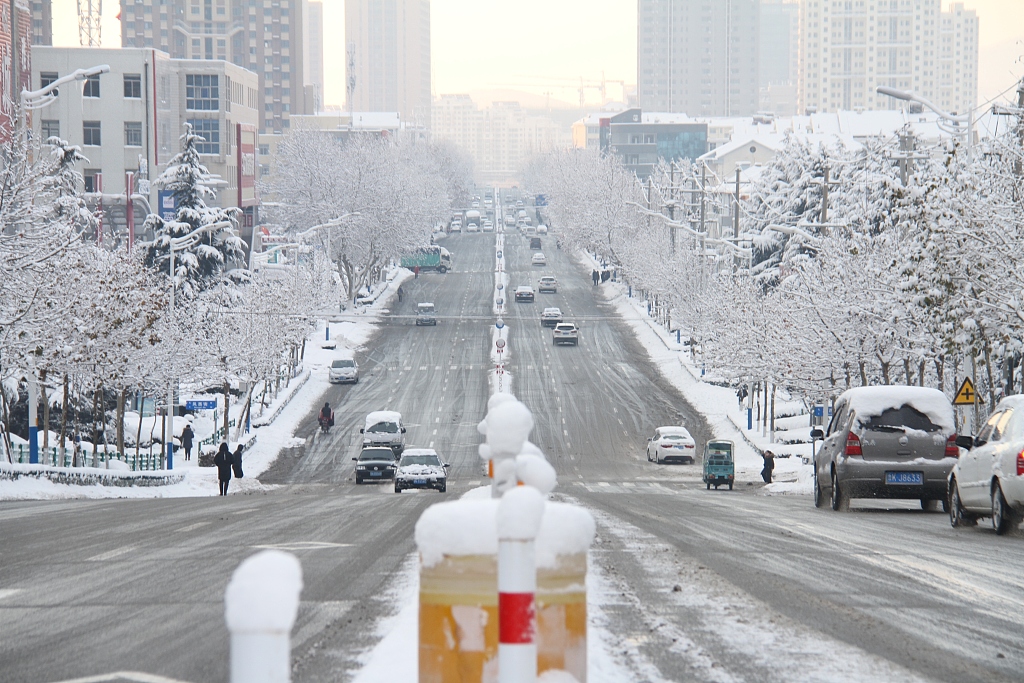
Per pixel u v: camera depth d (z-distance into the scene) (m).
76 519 26.16
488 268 194.88
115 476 51.41
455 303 154.62
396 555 17.41
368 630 10.98
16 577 15.44
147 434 76.81
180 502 35.28
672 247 137.62
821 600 13.01
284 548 18.55
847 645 10.48
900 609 12.52
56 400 66.12
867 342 57.56
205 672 9.45
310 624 11.34
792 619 11.75
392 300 156.62
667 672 9.15
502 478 7.86
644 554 17.12
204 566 16.44
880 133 101.62
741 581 14.39
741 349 80.31
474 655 5.66
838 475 28.94
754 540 19.52
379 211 159.38
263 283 92.81
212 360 76.25
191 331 72.56
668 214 166.50
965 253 38.03
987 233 37.31
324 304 128.88
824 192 69.12
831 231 67.56
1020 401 22.69
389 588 13.79
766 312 76.81
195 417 86.12
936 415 28.97
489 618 5.66
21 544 20.03
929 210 39.28
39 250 45.44
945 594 13.62
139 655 10.19
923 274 40.19
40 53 138.38
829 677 9.17
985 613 12.39
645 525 22.56
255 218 172.38
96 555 17.98
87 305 50.72
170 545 19.38
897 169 85.94
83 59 139.12
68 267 50.47
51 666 9.75
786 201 108.56
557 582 5.74
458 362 115.19
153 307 54.28
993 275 37.66
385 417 76.88
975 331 39.72
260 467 72.00
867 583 14.41
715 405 97.19
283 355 92.62
